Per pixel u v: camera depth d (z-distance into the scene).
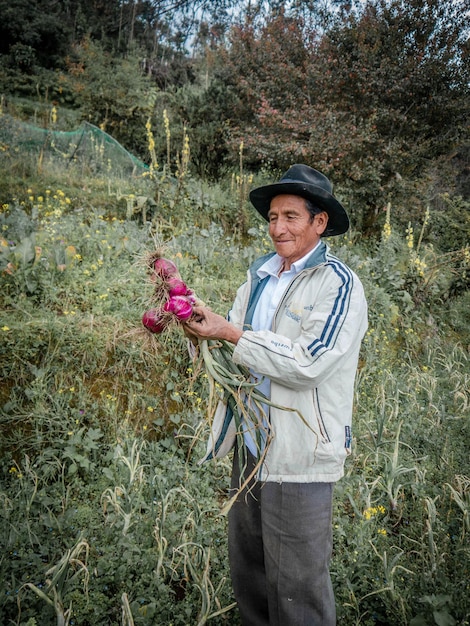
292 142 7.77
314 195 1.85
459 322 6.10
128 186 6.60
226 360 1.98
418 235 8.30
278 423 1.82
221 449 2.07
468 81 7.98
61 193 5.47
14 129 7.77
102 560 2.36
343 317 1.74
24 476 2.80
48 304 3.70
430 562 2.51
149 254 2.01
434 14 8.14
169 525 2.61
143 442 3.10
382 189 7.39
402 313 5.66
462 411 4.10
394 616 2.29
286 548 1.86
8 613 2.10
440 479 3.30
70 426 3.07
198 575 2.31
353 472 3.23
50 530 2.50
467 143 8.60
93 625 2.13
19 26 16.92
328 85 8.31
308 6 10.34
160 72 18.05
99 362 3.35
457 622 2.14
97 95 10.18
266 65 9.40
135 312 3.71
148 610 2.15
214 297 4.42
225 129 9.66
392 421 3.87
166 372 3.49
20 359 3.12
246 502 2.08
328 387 1.81
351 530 2.73
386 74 7.96
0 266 3.70
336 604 2.30
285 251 1.92
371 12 8.41
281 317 1.91
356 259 5.71
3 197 5.68
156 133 10.26
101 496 2.68
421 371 4.95
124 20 22.80
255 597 2.16
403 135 8.20
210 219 6.68
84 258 4.36
